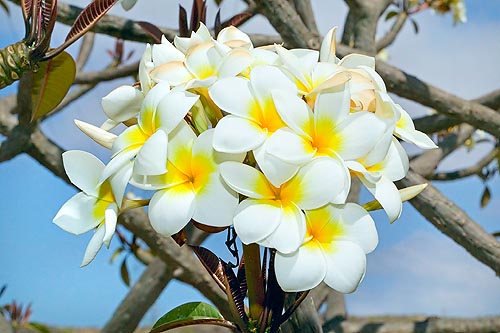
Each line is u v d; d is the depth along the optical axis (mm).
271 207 814
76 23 1027
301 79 847
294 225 811
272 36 1606
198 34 935
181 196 825
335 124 832
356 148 827
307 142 826
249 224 806
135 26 1563
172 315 927
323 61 901
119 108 896
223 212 819
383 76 1542
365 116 832
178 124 839
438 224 1390
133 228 1546
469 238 1367
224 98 826
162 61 894
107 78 1964
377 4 1905
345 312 1814
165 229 819
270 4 1396
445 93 1574
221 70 844
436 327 1607
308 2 1774
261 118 829
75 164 879
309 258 813
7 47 1025
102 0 1022
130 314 1657
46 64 1153
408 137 883
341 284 815
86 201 877
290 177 806
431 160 1969
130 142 848
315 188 816
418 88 1549
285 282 808
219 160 828
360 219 832
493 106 1817
